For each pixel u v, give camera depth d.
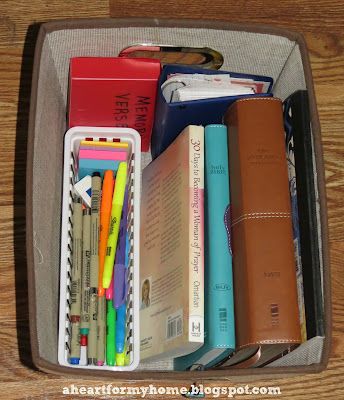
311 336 0.74
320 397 0.98
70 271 0.85
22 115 1.06
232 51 0.89
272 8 1.13
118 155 0.89
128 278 0.87
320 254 0.76
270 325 0.73
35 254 0.73
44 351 0.73
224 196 0.79
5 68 1.08
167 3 1.12
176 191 0.82
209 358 0.83
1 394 0.95
